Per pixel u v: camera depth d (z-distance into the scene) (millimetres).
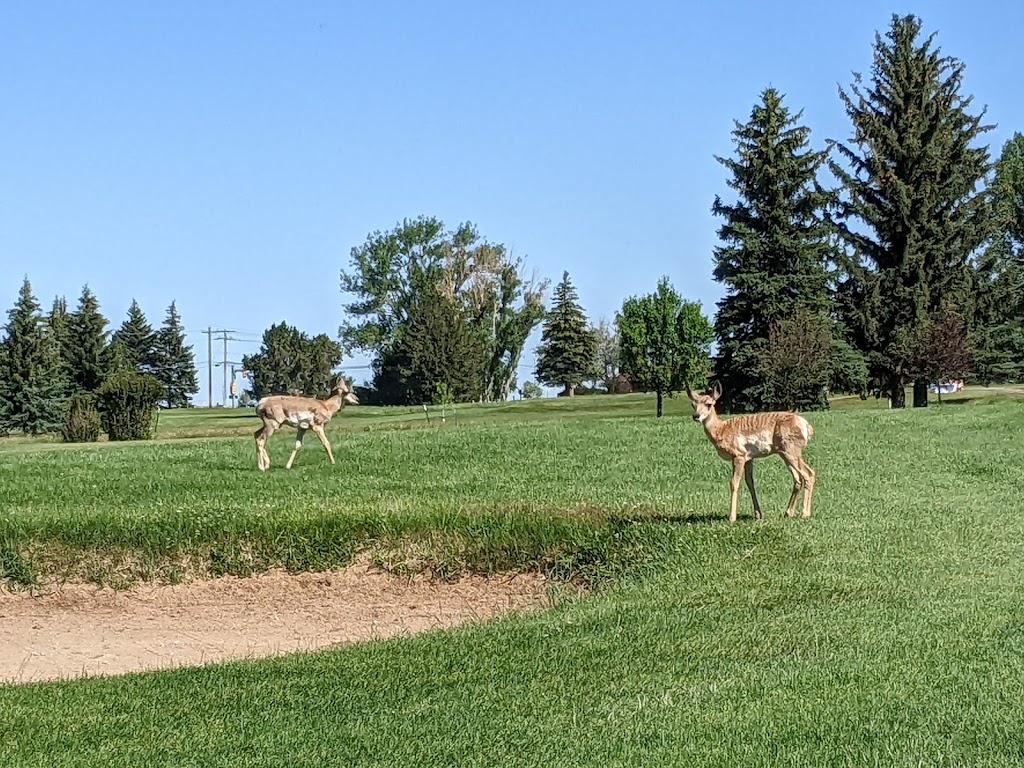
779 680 8680
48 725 8930
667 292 43688
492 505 16812
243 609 14586
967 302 48562
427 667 10086
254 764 7734
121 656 13180
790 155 50688
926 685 8336
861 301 48938
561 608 12812
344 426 40438
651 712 8148
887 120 49562
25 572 14898
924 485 20094
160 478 20719
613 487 19922
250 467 22312
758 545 13984
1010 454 23531
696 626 10844
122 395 37656
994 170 50312
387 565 15352
